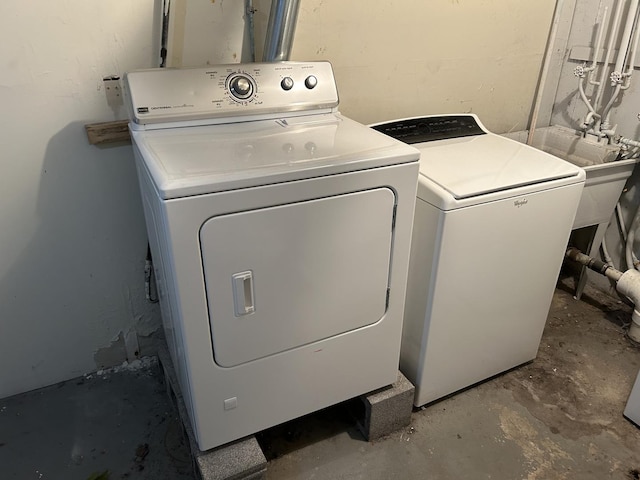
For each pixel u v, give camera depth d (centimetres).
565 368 202
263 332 130
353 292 139
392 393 164
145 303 194
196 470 146
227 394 133
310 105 157
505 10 212
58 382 191
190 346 121
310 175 117
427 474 157
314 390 148
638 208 225
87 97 154
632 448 167
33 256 167
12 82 143
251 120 150
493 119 237
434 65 207
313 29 177
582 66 230
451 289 157
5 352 176
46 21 140
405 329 172
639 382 170
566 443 169
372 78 196
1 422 173
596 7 219
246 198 112
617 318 232
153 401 184
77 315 183
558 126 251
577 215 214
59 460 161
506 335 184
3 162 151
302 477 156
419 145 184
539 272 177
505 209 153
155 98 138
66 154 158
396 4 187
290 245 122
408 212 137
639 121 216
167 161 117
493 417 178
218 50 166
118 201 172
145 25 153
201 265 113
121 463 160
